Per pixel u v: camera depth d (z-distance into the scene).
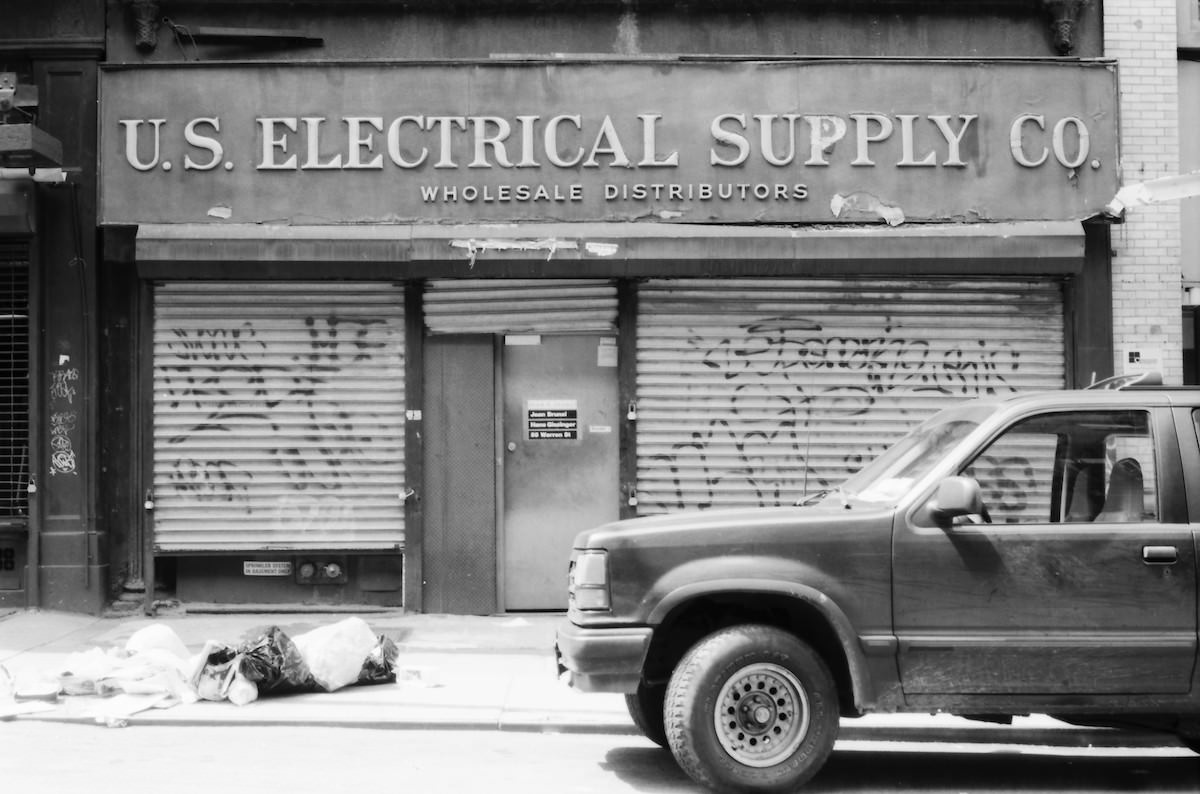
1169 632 5.25
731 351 10.16
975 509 5.14
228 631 9.42
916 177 10.03
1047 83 10.08
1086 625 5.26
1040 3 10.47
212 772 5.72
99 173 9.84
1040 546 5.30
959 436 5.71
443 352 10.16
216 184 9.88
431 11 10.35
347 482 10.08
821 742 5.24
